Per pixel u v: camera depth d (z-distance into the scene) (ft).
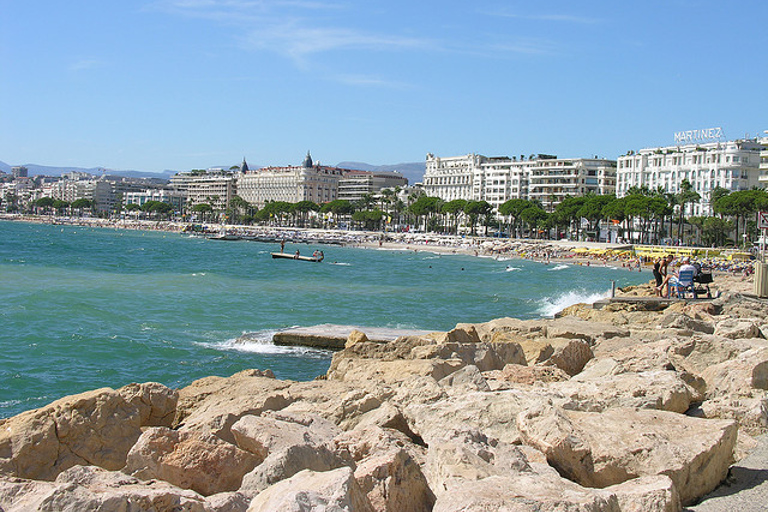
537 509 23.40
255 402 46.16
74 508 23.93
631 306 111.34
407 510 26.94
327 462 30.25
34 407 73.72
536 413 34.35
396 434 37.83
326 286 233.96
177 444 33.68
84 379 85.76
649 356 56.80
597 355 68.28
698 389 46.96
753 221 526.98
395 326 135.85
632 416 35.53
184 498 25.62
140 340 109.91
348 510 21.89
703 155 632.79
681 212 577.84
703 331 80.07
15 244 447.01
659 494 26.22
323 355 99.60
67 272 255.70
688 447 31.04
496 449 30.53
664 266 127.34
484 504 23.66
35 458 37.52
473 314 161.58
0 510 25.79
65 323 126.11
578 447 31.24
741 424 39.68
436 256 513.86
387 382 53.52
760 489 31.07
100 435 39.73
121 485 27.96
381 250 593.01
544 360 65.51
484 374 56.39
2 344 104.68
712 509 28.76
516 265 422.82
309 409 44.34
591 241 616.80
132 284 213.66
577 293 225.76
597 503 24.29
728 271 349.82
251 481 28.40
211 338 114.42
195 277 252.62
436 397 43.57
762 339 66.28
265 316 147.23
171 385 83.51
